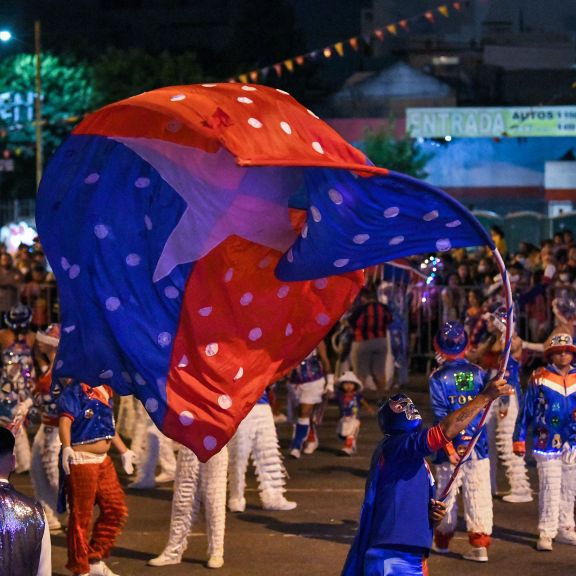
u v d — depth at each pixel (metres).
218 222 7.11
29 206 47.16
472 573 10.12
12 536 5.65
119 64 54.59
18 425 11.47
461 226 6.55
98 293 7.12
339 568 10.38
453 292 23.00
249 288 7.18
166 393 7.06
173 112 6.15
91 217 7.14
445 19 70.69
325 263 6.98
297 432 15.61
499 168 58.94
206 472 10.38
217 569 10.36
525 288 22.64
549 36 69.38
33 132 51.78
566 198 52.31
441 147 59.31
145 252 7.12
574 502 12.03
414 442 7.43
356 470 14.88
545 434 10.90
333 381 15.86
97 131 6.96
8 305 22.81
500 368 7.15
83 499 9.59
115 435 9.97
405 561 7.46
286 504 12.65
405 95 64.62
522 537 11.41
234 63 70.62
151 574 10.20
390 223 6.59
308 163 5.88
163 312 7.11
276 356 7.29
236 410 7.13
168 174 7.10
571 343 10.90
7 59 53.19
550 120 54.09
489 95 67.50
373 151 57.09
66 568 9.95
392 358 20.67
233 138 6.00
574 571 10.20
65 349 7.12
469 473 10.45
